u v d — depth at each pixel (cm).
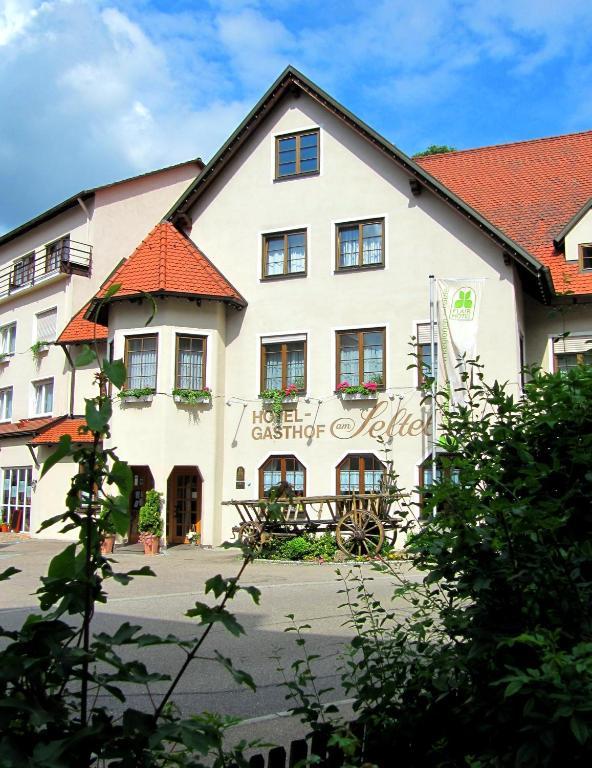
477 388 405
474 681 330
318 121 2275
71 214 3009
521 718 295
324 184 2247
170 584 1409
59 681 248
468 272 2039
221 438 2259
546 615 320
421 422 2031
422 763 353
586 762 275
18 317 3266
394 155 2119
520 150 2581
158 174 3069
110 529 259
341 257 2209
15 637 248
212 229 2378
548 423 354
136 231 2997
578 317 2097
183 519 2275
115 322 2273
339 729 339
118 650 865
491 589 329
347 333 2170
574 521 352
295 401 2188
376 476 2077
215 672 765
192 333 2239
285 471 2183
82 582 254
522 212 2314
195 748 234
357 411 2116
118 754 236
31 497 2784
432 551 345
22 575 1574
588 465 350
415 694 372
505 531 323
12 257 3403
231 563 1756
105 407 254
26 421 3072
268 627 982
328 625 979
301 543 1739
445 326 1973
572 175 2402
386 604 1082
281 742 545
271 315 2262
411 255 2109
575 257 2086
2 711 226
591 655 267
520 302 2083
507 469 358
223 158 2355
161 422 2178
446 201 2052
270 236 2308
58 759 218
